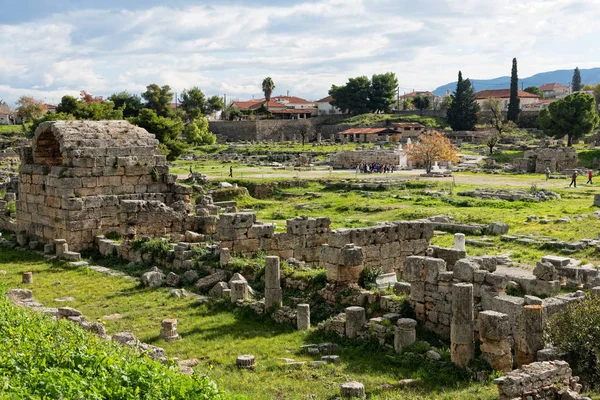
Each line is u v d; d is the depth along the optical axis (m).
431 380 19.66
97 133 45.06
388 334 22.75
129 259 38.62
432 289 23.72
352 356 22.20
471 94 190.38
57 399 12.27
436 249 29.78
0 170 100.44
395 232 32.38
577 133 141.50
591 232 49.84
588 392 18.17
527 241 46.53
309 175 103.00
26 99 190.38
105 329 24.89
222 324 26.42
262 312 27.38
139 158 45.78
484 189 81.50
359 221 59.78
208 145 164.88
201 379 15.08
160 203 42.66
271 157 139.12
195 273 33.28
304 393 18.64
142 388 13.80
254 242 35.62
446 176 102.62
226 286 30.64
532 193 75.94
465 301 20.33
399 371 20.59
